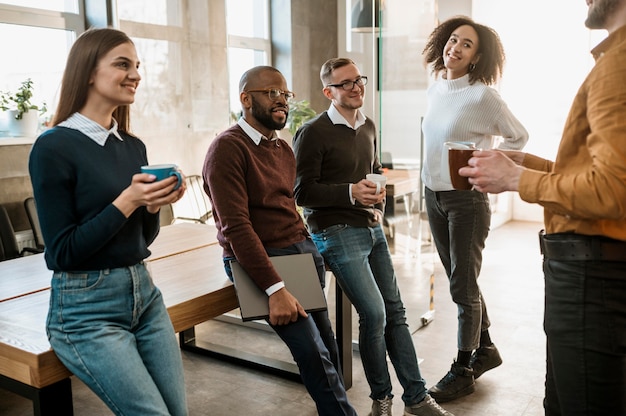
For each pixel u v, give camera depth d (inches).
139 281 67.7
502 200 292.2
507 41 285.0
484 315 118.1
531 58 282.2
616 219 53.7
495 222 279.6
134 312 67.3
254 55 153.1
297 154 97.4
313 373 83.7
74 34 183.0
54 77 181.3
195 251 115.6
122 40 65.9
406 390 101.3
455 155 63.8
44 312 80.9
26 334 71.6
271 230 88.9
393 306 102.3
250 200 87.3
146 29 183.2
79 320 64.2
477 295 112.0
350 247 97.3
